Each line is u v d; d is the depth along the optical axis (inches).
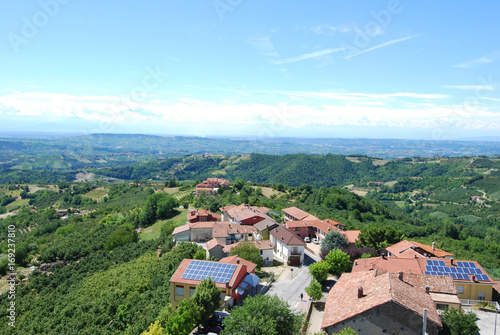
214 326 1813.5
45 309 2738.7
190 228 3848.4
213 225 3870.6
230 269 2190.0
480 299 1908.2
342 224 4687.5
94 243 4682.6
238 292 2073.1
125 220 6013.8
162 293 2407.7
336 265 2628.0
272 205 6008.9
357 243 3275.1
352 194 7603.4
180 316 1625.2
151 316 2066.9
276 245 3422.7
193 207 5989.2
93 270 3563.0
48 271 3873.0
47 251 4281.5
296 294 2367.1
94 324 2256.4
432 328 1273.4
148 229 5447.8
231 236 3666.3
